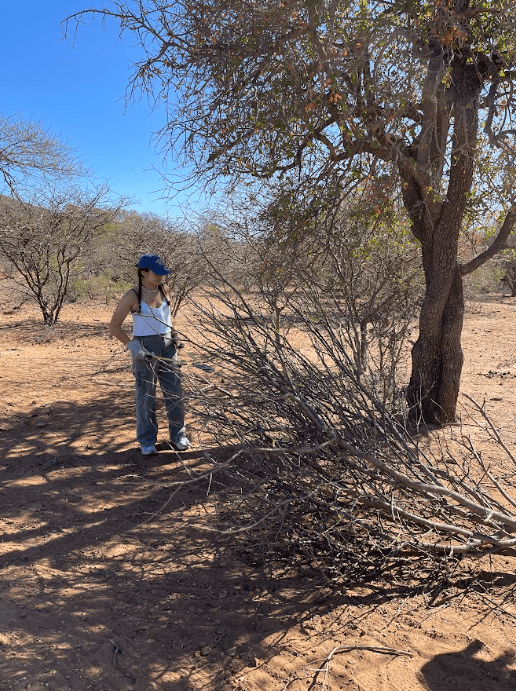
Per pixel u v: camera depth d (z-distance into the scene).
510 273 21.23
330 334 3.43
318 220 5.14
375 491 2.97
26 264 13.24
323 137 4.75
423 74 4.10
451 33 3.99
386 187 4.22
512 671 2.39
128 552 3.33
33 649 2.41
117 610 2.74
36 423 5.80
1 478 4.39
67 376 8.02
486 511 2.98
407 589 3.02
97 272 17.88
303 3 3.77
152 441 4.95
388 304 6.42
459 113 4.65
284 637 2.58
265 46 4.05
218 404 3.07
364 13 3.92
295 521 3.14
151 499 4.07
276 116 4.19
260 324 3.27
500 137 4.26
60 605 2.75
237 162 5.01
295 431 3.01
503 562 3.31
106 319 14.27
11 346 10.69
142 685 2.24
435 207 5.65
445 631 2.66
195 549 3.38
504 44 4.40
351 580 3.07
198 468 4.61
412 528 3.21
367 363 4.13
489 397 7.18
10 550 3.29
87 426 5.79
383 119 3.98
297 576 3.12
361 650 2.49
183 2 4.40
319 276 5.73
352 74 3.90
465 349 10.98
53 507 3.90
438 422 5.99
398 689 2.26
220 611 2.76
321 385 3.19
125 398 6.93
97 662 2.35
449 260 5.78
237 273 7.30
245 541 3.41
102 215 13.45
